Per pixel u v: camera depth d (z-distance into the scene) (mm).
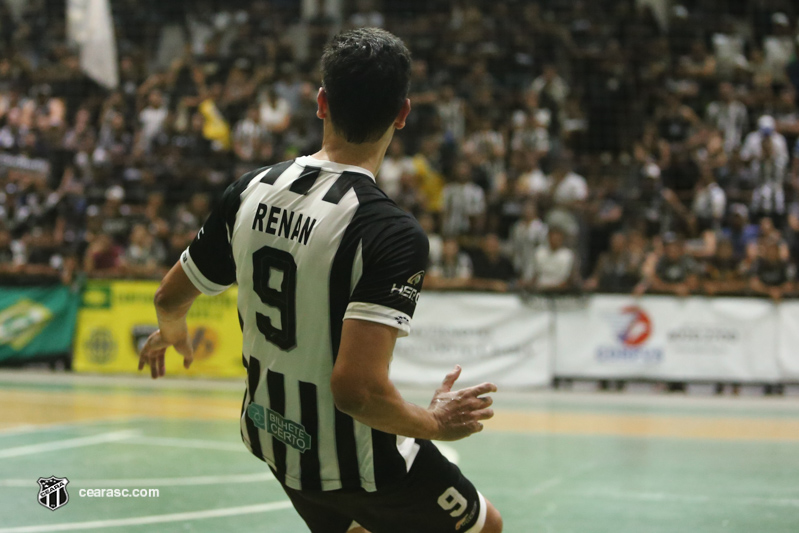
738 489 6203
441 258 12836
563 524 5102
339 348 2297
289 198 2439
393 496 2506
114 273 13383
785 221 14109
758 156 14359
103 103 16609
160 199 14117
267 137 15148
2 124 16641
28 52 18953
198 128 15297
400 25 17547
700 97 16219
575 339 12484
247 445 2639
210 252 2637
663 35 17297
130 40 18844
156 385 12125
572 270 12656
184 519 5020
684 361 12336
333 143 2510
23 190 14922
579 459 7352
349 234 2330
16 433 8164
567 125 15391
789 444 8297
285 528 4852
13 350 13594
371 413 2248
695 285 12453
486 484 6277
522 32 16969
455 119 15344
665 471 6879
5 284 13641
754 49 17156
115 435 8117
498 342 12492
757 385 12289
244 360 2572
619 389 12703
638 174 14594
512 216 14055
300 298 2369
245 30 18047
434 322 12539
